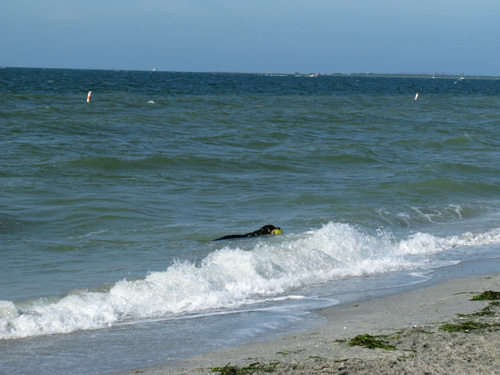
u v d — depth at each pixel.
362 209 23.55
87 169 29.55
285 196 25.53
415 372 8.22
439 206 25.34
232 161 34.28
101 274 14.75
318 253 16.44
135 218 20.98
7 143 35.84
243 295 13.38
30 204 22.17
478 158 41.06
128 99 81.19
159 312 12.11
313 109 76.81
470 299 12.59
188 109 69.94
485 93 170.50
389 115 73.88
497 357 8.74
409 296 13.29
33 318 11.08
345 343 9.66
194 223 20.69
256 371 8.50
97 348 9.98
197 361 9.24
